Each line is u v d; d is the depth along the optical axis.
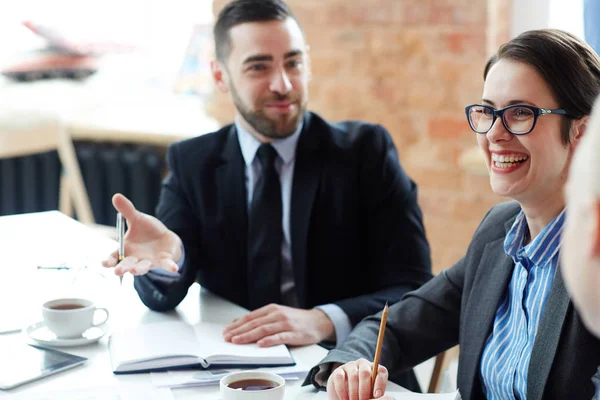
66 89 4.42
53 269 2.13
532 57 1.35
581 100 1.34
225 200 2.07
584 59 1.35
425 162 3.14
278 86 1.98
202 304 1.94
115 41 4.46
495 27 3.05
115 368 1.51
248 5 2.04
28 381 1.46
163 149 4.11
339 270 2.06
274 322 1.71
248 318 1.73
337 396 1.39
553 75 1.34
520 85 1.36
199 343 1.61
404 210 2.07
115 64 4.55
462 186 3.09
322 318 1.81
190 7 4.44
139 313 1.85
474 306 1.55
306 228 2.03
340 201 2.05
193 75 4.48
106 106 4.42
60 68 4.48
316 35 3.25
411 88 3.13
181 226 2.06
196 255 2.06
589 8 2.11
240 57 2.02
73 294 1.97
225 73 2.09
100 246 2.37
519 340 1.45
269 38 2.00
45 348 1.62
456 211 3.11
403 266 2.02
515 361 1.43
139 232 1.85
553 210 1.41
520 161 1.38
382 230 2.06
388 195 2.08
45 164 4.18
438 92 3.08
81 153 4.12
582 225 0.56
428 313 1.67
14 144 3.52
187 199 2.11
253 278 2.03
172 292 1.85
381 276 2.03
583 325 1.32
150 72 4.56
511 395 1.42
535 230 1.45
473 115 1.44
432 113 3.11
